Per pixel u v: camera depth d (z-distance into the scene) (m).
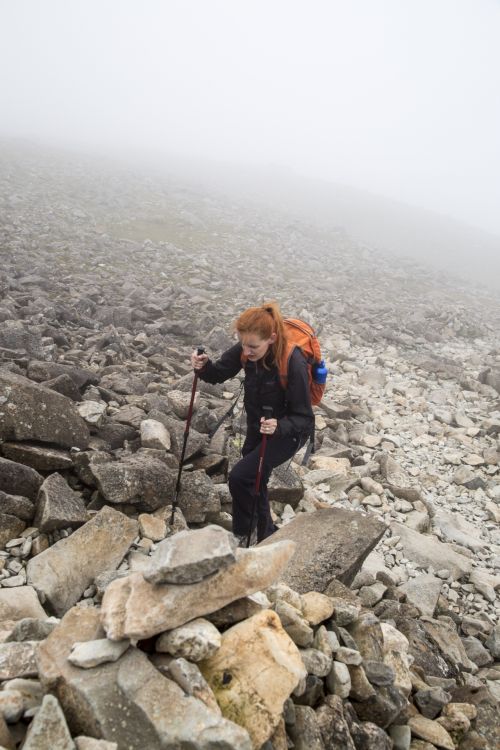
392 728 3.47
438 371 13.80
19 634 3.19
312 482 7.43
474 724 3.82
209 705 2.61
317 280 23.55
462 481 8.52
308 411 4.38
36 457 5.36
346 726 3.11
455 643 4.87
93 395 7.57
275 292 19.33
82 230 22.91
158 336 11.95
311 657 3.28
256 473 4.67
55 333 10.23
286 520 6.34
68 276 15.55
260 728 2.71
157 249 22.44
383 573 5.74
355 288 23.59
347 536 5.12
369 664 3.49
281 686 2.84
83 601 4.21
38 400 5.63
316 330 15.55
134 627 2.75
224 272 20.80
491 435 10.51
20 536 4.69
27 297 12.27
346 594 4.53
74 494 5.14
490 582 6.18
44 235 20.64
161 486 5.43
